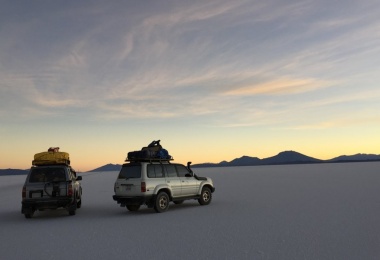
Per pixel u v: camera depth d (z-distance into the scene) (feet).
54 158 48.80
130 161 50.60
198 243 28.17
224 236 30.48
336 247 25.85
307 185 88.69
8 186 149.07
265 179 130.00
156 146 52.11
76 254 25.94
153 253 25.50
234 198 62.18
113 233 33.58
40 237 32.91
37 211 56.54
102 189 104.27
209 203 55.67
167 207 49.32
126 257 24.68
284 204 50.78
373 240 27.68
